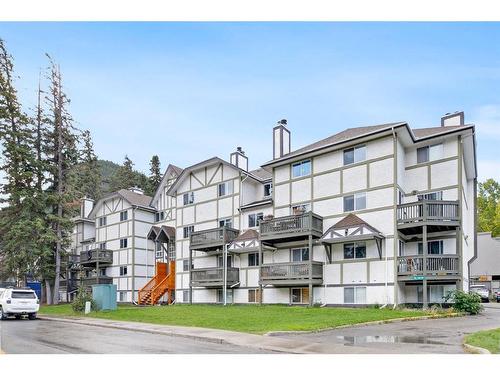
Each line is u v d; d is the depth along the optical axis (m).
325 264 30.47
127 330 20.19
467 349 12.57
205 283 37.38
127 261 53.19
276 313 24.83
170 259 46.53
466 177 34.03
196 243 38.66
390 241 27.39
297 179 33.34
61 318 27.16
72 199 46.91
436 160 28.64
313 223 30.22
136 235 53.16
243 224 37.50
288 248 33.09
